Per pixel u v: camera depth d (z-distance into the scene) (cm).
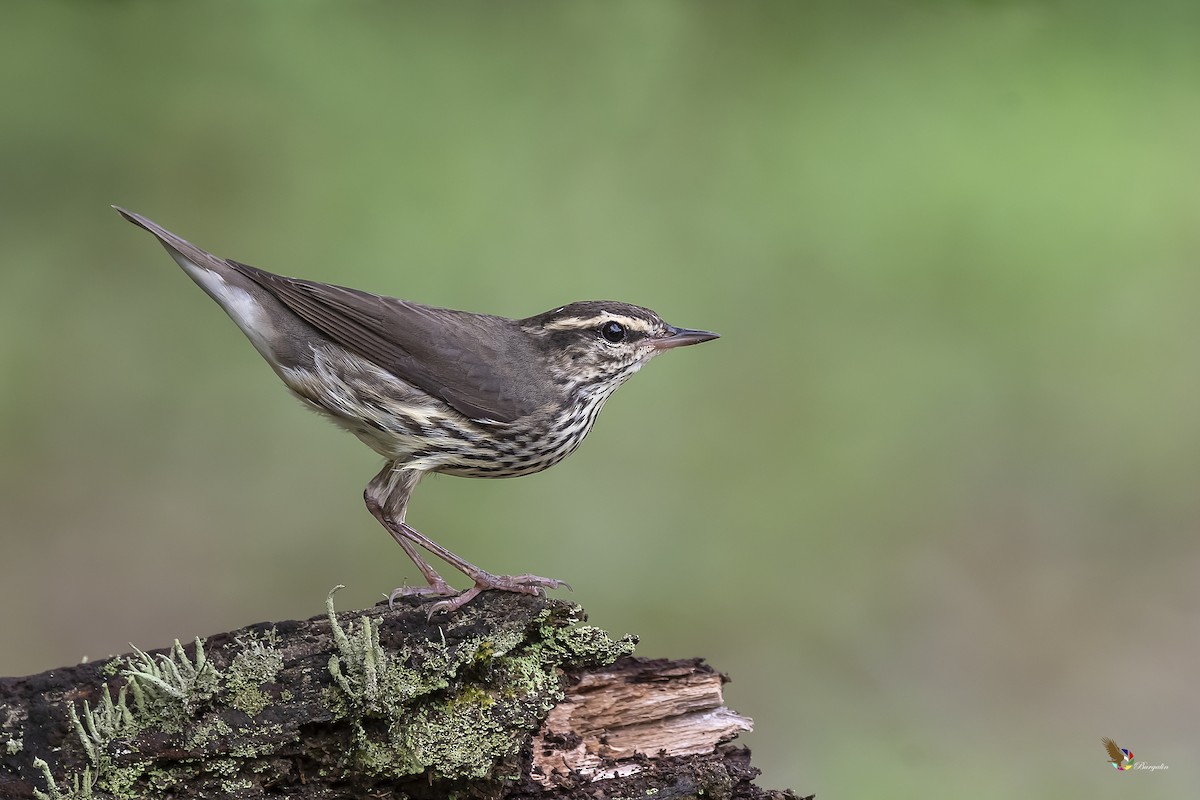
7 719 652
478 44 1934
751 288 1736
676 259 1747
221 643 692
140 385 1571
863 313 1739
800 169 1858
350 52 1875
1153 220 1842
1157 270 1805
